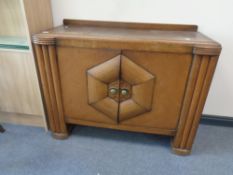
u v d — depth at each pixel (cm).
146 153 136
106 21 147
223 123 165
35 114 149
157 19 142
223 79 150
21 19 145
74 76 122
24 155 132
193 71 105
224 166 127
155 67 110
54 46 113
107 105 125
